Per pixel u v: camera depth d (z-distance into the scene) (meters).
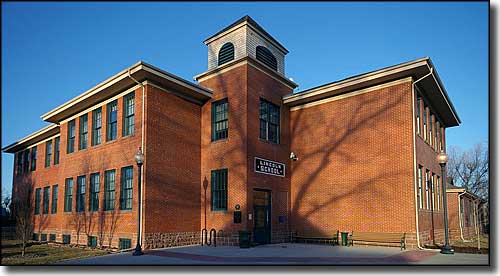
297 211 21.94
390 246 17.95
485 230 38.19
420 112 20.23
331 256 14.77
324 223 20.66
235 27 22.69
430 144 22.20
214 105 21.88
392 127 18.86
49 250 20.05
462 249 17.05
